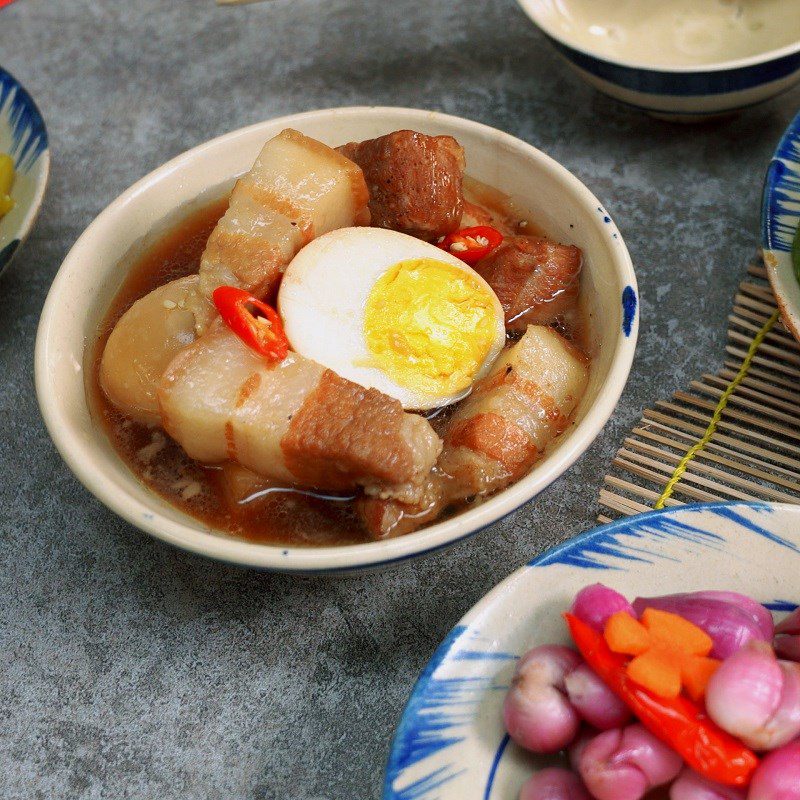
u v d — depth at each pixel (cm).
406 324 43
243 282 43
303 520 42
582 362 43
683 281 49
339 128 47
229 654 43
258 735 42
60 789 41
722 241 49
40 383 41
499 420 42
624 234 50
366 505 41
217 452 41
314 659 43
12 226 48
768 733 36
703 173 51
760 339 47
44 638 43
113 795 41
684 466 44
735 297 48
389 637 43
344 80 56
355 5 58
